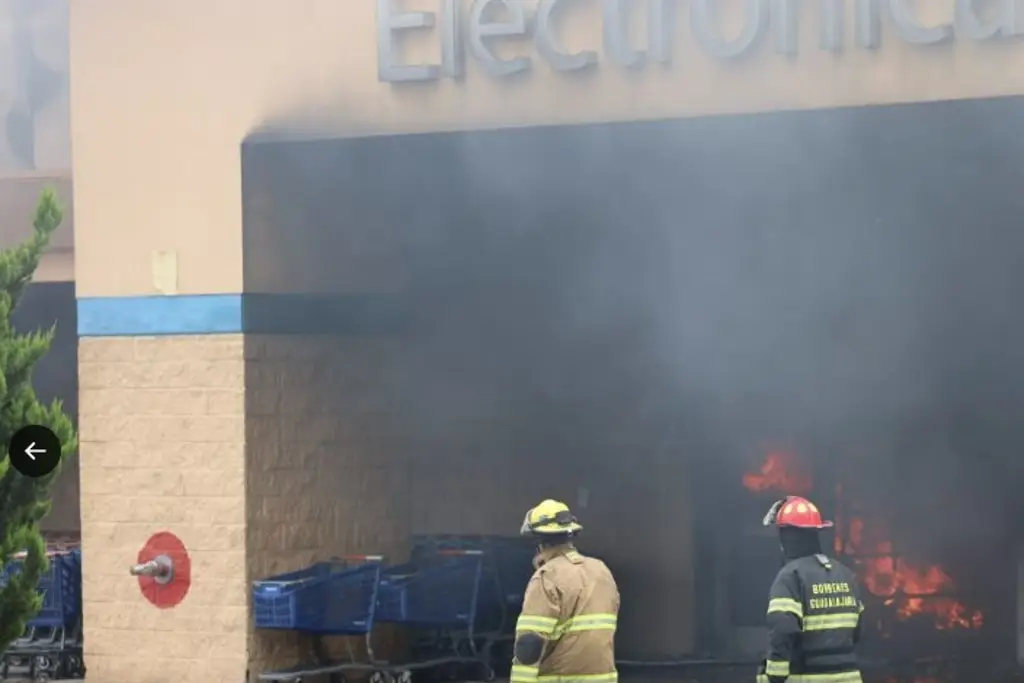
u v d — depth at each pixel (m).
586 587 11.23
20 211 18.55
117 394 16.47
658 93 14.49
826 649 11.48
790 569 11.57
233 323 16.12
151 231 16.39
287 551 16.77
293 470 16.89
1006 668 18.05
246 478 16.06
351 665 16.59
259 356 16.38
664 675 18.33
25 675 17.67
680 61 14.42
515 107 14.98
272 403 16.56
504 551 18.91
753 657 19.19
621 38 14.52
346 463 18.05
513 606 18.72
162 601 16.23
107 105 16.53
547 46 14.77
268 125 15.94
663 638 19.66
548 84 14.87
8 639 10.55
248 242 16.16
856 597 11.78
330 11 15.73
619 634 19.78
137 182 16.44
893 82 13.71
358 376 18.38
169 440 16.30
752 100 14.18
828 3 13.78
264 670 16.16
